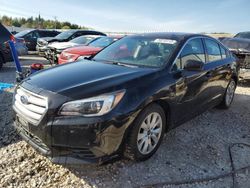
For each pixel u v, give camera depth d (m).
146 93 3.11
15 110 3.22
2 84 6.23
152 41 4.25
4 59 9.58
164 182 3.01
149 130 3.31
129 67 3.67
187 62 3.77
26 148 3.55
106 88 2.89
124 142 3.00
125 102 2.91
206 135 4.29
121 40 4.69
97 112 2.77
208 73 4.41
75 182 2.94
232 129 4.62
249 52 7.93
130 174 3.12
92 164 2.80
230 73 5.34
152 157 3.49
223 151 3.81
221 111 5.56
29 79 3.31
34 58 13.99
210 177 3.16
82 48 7.89
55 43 10.79
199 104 4.34
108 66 3.71
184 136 4.18
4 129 4.09
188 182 3.04
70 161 2.79
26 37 15.81
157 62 3.74
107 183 2.95
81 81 3.07
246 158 3.66
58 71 3.52
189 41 4.21
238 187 3.04
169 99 3.47
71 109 2.74
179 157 3.56
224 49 5.40
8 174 3.02
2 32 6.64
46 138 2.81
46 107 2.80
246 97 6.84
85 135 2.73
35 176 3.02
